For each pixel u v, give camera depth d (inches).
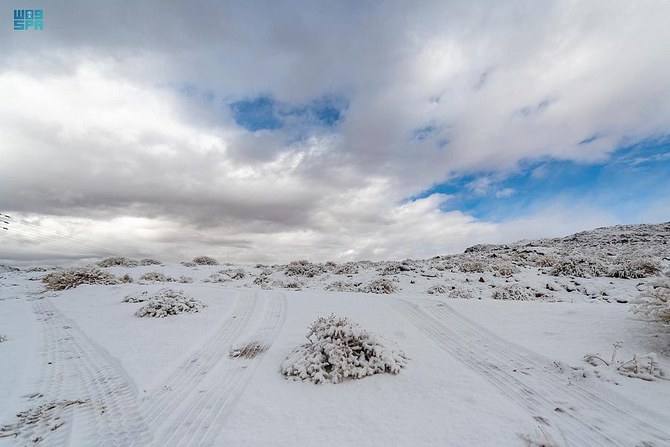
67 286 906.1
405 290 820.6
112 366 330.0
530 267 1000.9
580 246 1444.4
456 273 960.3
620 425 193.9
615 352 282.0
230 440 191.5
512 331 379.9
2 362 350.0
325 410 222.5
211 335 414.9
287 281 1053.8
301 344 364.5
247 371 296.7
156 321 497.4
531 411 212.7
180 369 309.6
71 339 438.3
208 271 1478.8
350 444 184.1
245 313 524.1
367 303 562.3
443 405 223.6
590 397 227.9
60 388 282.8
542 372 273.3
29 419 230.8
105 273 1000.2
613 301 607.2
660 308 309.6
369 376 273.6
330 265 1535.4
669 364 262.8
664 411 201.8
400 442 184.2
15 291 965.8
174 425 212.7
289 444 185.8
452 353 328.8
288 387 259.9
